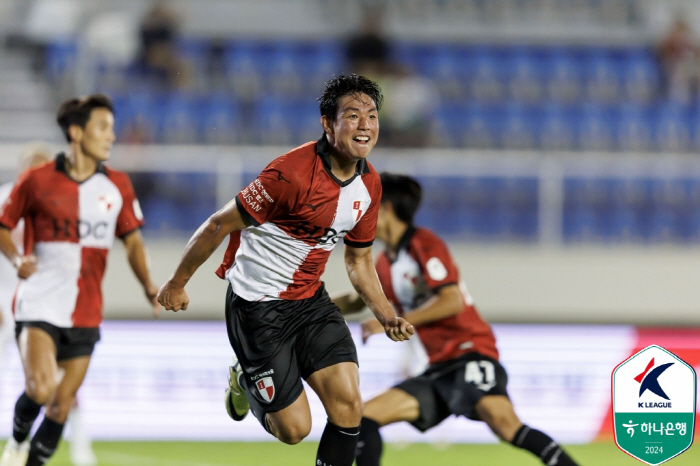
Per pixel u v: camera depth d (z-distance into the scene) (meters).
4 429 17.17
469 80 32.03
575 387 18.02
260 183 8.90
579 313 19.94
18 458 11.68
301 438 9.72
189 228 19.88
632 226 20.75
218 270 10.14
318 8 37.12
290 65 32.34
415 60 32.69
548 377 18.00
